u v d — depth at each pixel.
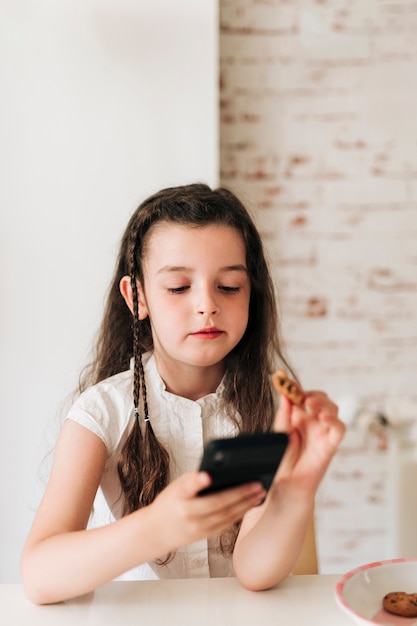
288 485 0.91
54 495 1.03
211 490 0.75
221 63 2.26
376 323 2.39
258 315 1.28
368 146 2.33
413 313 2.39
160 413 1.18
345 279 2.37
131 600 0.92
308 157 2.31
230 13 2.25
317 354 2.38
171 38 2.02
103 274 2.03
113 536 0.84
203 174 2.04
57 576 0.88
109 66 2.01
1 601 0.92
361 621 0.78
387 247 2.37
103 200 2.03
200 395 1.21
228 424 1.22
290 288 2.35
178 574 1.16
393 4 2.30
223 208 1.15
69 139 2.01
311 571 1.22
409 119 2.33
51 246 2.02
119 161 2.02
